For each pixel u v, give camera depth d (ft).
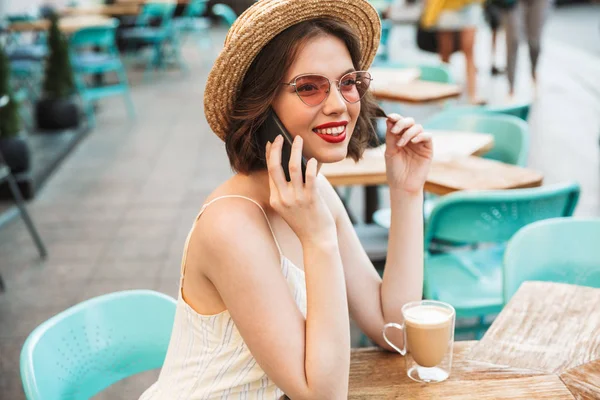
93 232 14.90
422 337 4.37
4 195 17.20
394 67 18.34
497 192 7.45
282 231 4.52
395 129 5.08
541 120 21.85
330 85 4.14
